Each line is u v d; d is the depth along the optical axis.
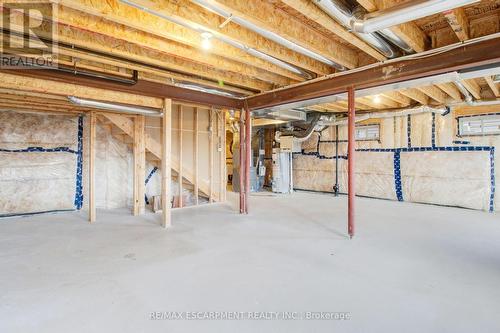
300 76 3.89
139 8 2.14
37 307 1.99
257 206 6.04
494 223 4.46
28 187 5.25
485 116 5.55
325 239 3.61
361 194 7.44
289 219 4.77
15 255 3.02
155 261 2.85
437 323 1.80
